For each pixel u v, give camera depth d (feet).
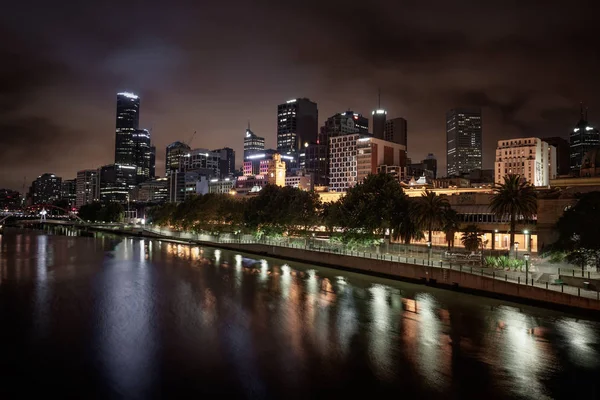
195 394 116.06
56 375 127.34
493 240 321.11
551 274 225.56
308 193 435.12
